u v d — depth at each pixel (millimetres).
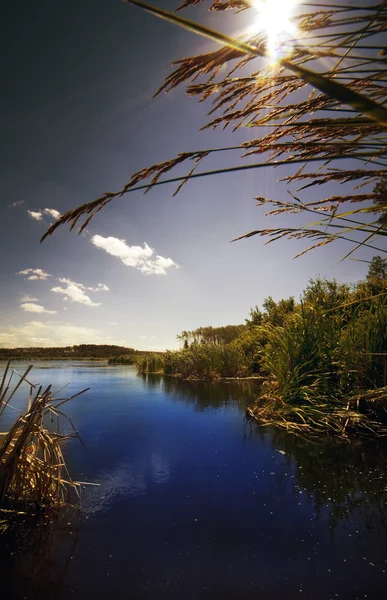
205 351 10836
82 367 18625
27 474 2053
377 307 4344
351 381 4273
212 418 4430
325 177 1088
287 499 2008
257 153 1082
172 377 11305
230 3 824
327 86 432
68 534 1659
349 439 3318
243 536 1625
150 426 3980
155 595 1231
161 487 2217
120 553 1499
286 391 4477
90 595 1238
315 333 4734
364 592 1232
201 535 1640
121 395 6723
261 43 770
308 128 972
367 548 1501
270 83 961
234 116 1028
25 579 1330
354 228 1247
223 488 2188
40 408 2020
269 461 2697
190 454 2902
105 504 1983
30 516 1846
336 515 1808
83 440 3369
